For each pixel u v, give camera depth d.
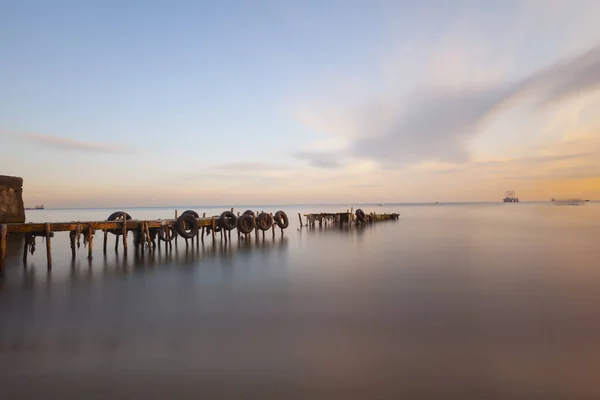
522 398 5.62
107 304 11.36
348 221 50.69
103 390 5.99
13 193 23.66
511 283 13.23
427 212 104.50
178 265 18.25
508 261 18.03
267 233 36.66
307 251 23.12
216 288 13.33
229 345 7.87
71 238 19.36
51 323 9.54
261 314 10.08
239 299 11.73
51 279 15.12
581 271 15.35
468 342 7.80
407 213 96.81
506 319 9.28
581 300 10.95
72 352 7.61
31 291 13.10
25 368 6.86
